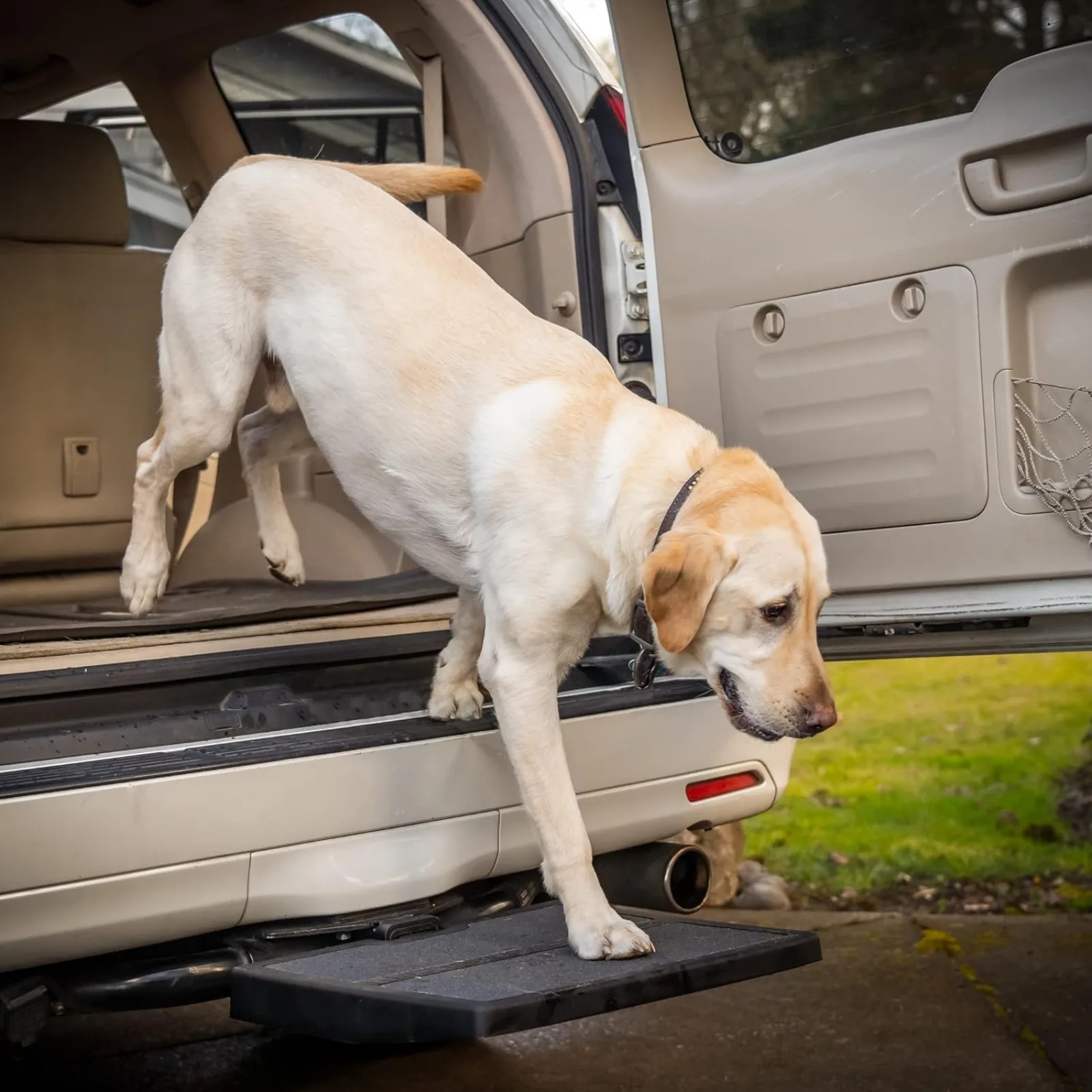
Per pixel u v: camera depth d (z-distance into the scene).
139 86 4.23
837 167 2.88
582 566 2.51
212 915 2.37
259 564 4.06
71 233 4.16
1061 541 2.67
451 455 2.71
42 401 4.11
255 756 2.40
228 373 3.09
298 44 3.86
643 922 2.71
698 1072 3.26
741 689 2.42
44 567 4.19
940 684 5.60
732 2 3.00
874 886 4.55
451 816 2.65
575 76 3.36
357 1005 2.17
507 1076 3.28
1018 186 2.69
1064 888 4.39
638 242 3.30
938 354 2.77
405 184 3.18
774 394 3.00
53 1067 3.39
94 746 2.50
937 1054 3.30
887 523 2.88
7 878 2.17
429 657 3.17
